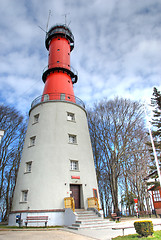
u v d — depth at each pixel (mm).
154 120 23047
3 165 31516
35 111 26250
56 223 18141
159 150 21891
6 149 33062
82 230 14234
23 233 13492
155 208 27719
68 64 31484
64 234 12680
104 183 37094
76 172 21781
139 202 32938
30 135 24656
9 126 34188
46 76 30969
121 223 17156
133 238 9664
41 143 22578
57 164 21156
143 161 30750
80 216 17594
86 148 24656
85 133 26000
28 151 23312
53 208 18844
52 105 25359
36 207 18984
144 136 31109
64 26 34406
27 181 21047
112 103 33562
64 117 24688
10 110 35125
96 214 18672
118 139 30922
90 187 21953
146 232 9828
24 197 20828
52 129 23344
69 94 27312
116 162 29328
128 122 31188
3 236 12008
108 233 12266
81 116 26891
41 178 20406
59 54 31250
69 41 34844
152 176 20781
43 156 21625
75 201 20719
